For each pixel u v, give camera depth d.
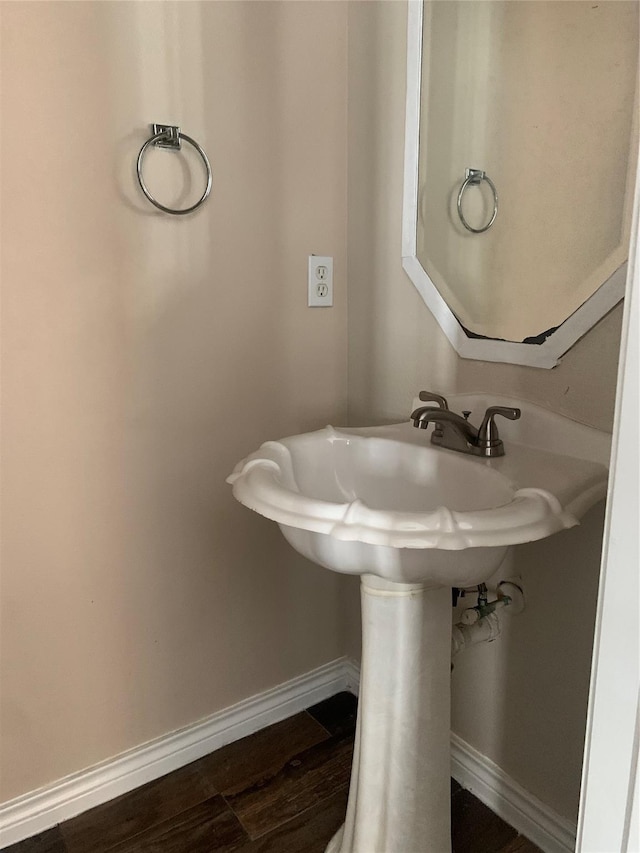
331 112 1.41
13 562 1.20
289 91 1.34
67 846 1.28
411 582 0.90
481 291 1.20
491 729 1.33
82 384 1.21
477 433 1.10
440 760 1.12
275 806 1.37
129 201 1.20
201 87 1.24
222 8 1.23
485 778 1.35
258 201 1.35
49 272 1.14
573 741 1.18
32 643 1.25
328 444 1.20
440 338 1.30
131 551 1.33
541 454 1.08
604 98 1.00
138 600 1.36
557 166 1.07
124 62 1.15
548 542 1.15
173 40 1.19
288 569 1.57
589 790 0.68
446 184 1.25
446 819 1.14
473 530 0.79
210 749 1.52
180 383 1.32
